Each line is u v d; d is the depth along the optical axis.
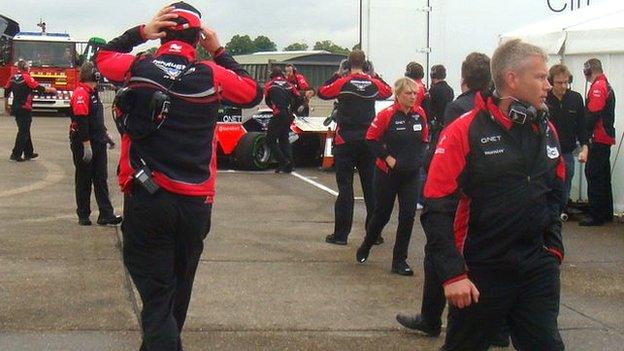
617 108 10.98
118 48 4.51
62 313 6.46
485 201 3.88
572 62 11.47
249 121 16.45
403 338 6.09
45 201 12.02
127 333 6.02
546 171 3.91
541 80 3.85
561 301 7.16
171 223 4.35
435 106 10.48
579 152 10.90
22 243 9.00
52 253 8.52
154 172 4.32
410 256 8.83
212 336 6.02
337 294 7.23
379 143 7.68
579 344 6.02
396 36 14.05
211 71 4.43
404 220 7.82
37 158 17.77
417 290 7.39
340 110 8.88
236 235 9.80
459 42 14.06
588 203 10.94
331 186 14.18
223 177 15.14
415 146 7.68
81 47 32.56
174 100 4.34
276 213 11.45
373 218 8.10
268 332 6.15
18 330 6.03
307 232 10.05
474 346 4.04
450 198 3.87
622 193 11.03
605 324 6.51
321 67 25.94
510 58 3.85
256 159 16.11
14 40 32.22
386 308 6.83
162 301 4.39
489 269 3.91
